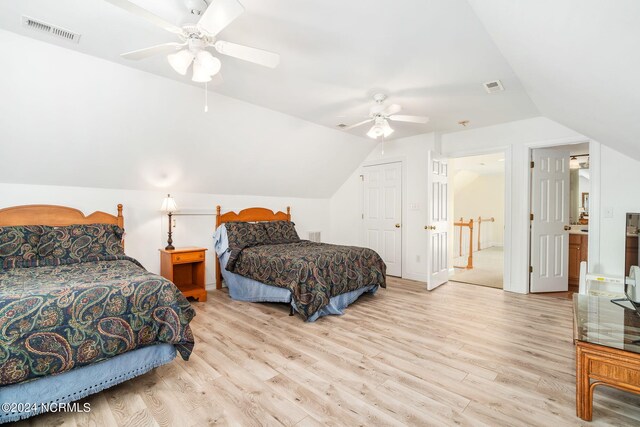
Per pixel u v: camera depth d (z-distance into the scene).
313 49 2.37
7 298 1.62
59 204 3.25
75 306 1.72
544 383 2.00
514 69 2.56
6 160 2.82
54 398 1.65
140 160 3.48
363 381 2.03
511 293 4.23
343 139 4.97
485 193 9.60
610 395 1.89
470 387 1.96
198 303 3.74
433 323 3.08
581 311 2.21
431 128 4.62
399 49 2.37
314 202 5.89
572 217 5.55
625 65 1.35
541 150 4.25
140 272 2.43
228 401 1.81
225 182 4.41
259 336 2.75
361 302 3.80
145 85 2.89
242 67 2.68
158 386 1.96
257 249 3.89
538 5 1.29
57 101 2.65
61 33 2.20
